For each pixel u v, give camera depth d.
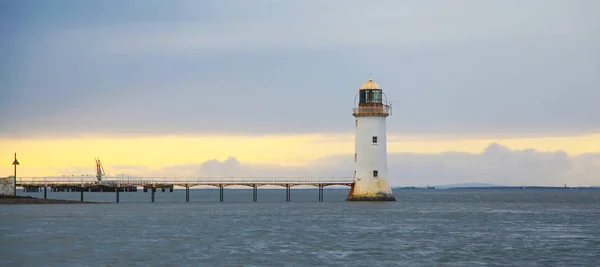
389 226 90.00
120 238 76.25
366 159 139.38
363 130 139.12
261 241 73.56
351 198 141.50
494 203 183.38
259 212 119.69
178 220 100.50
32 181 147.00
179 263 59.78
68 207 136.38
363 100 138.12
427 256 63.53
